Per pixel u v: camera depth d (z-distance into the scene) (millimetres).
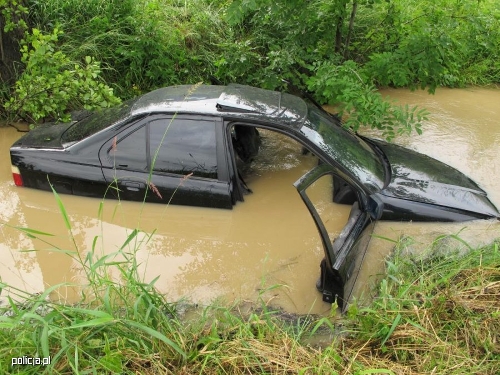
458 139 6145
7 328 2895
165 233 4340
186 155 4309
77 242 4164
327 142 4270
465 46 7449
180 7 8227
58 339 2883
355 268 3652
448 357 3057
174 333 3078
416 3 7586
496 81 8391
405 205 4098
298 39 7031
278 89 7059
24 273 3809
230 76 7262
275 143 5207
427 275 3689
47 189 4562
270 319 3242
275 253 4082
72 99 6281
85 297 3404
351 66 6297
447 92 7914
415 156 4957
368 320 3258
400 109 5758
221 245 4199
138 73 7012
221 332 3191
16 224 4375
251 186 4699
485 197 4480
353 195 4383
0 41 6160
